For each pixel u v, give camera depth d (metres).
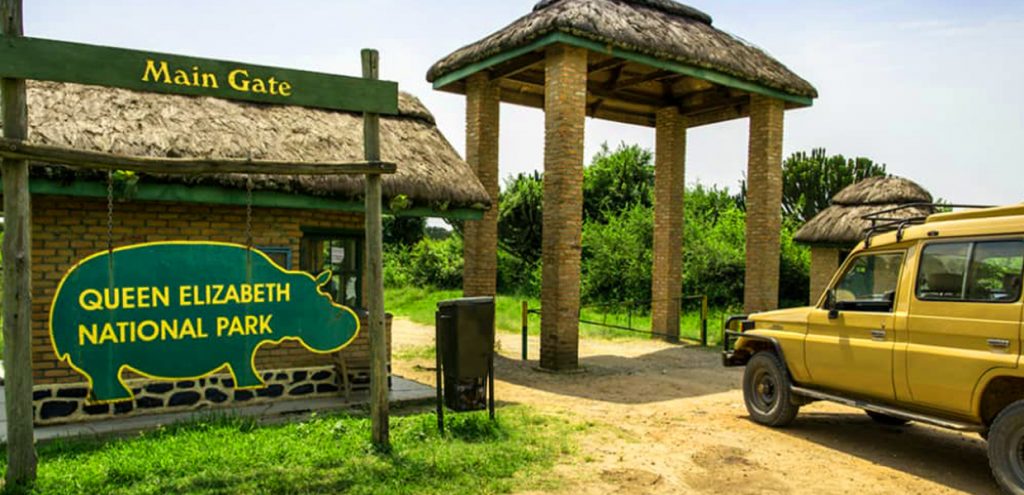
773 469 7.18
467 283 15.23
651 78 15.84
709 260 25.78
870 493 6.52
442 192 9.88
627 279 26.91
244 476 6.16
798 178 32.38
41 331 8.01
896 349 7.26
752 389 9.27
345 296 10.08
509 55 13.46
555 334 12.99
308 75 6.77
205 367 6.63
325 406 9.06
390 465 6.59
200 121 8.78
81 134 7.73
